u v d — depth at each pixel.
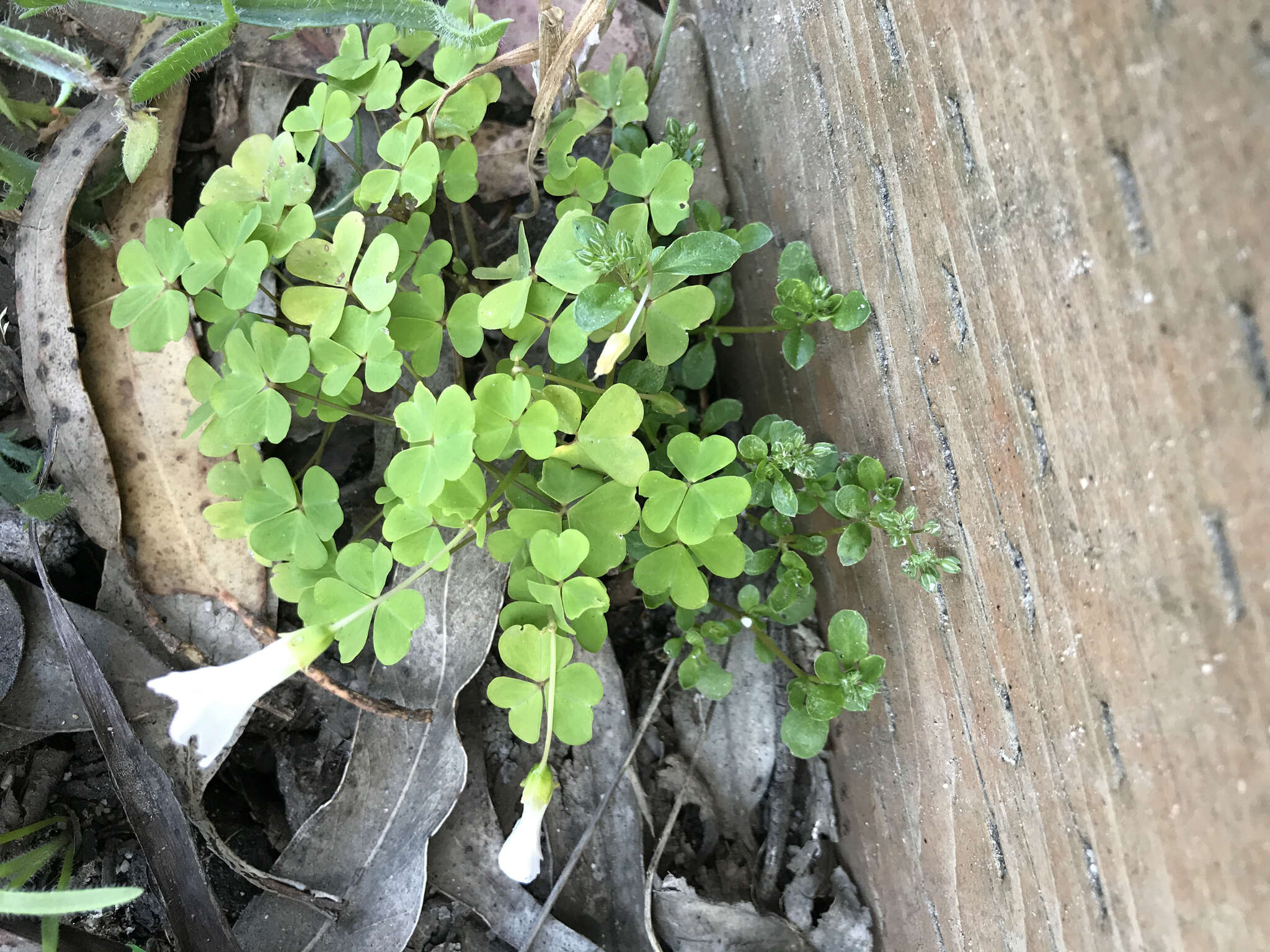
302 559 0.13
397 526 0.13
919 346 0.11
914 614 0.12
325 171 0.17
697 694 0.17
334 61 0.15
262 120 0.17
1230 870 0.08
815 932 0.15
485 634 0.15
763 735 0.16
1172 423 0.08
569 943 0.14
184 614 0.14
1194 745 0.08
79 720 0.14
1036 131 0.08
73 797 0.15
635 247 0.13
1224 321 0.07
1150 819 0.08
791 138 0.13
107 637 0.14
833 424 0.14
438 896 0.15
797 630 0.16
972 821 0.12
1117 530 0.08
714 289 0.15
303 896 0.14
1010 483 0.10
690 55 0.16
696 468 0.13
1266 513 0.07
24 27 0.16
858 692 0.13
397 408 0.13
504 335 0.17
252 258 0.13
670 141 0.15
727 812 0.16
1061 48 0.08
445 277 0.17
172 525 0.14
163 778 0.13
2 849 0.14
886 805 0.14
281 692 0.15
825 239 0.13
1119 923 0.09
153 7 0.13
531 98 0.17
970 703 0.11
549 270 0.13
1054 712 0.10
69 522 0.15
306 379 0.14
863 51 0.11
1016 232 0.09
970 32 0.09
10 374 0.15
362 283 0.13
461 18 0.15
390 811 0.14
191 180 0.16
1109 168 0.08
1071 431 0.09
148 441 0.14
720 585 0.17
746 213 0.16
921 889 0.13
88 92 0.16
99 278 0.15
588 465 0.13
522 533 0.13
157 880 0.13
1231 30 0.06
